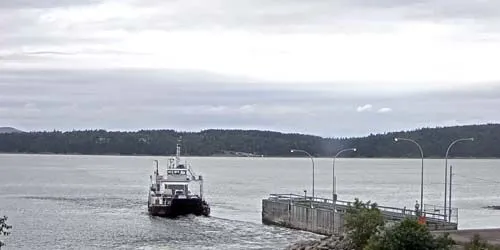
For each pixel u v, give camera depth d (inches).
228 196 6328.7
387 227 1924.2
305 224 3435.0
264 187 7805.1
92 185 7795.3
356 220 2269.9
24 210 4704.7
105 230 3543.3
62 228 3639.3
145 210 4707.2
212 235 3316.9
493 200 6033.5
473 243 1961.1
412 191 7140.8
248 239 3161.9
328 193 6806.1
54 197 5944.9
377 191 7121.1
